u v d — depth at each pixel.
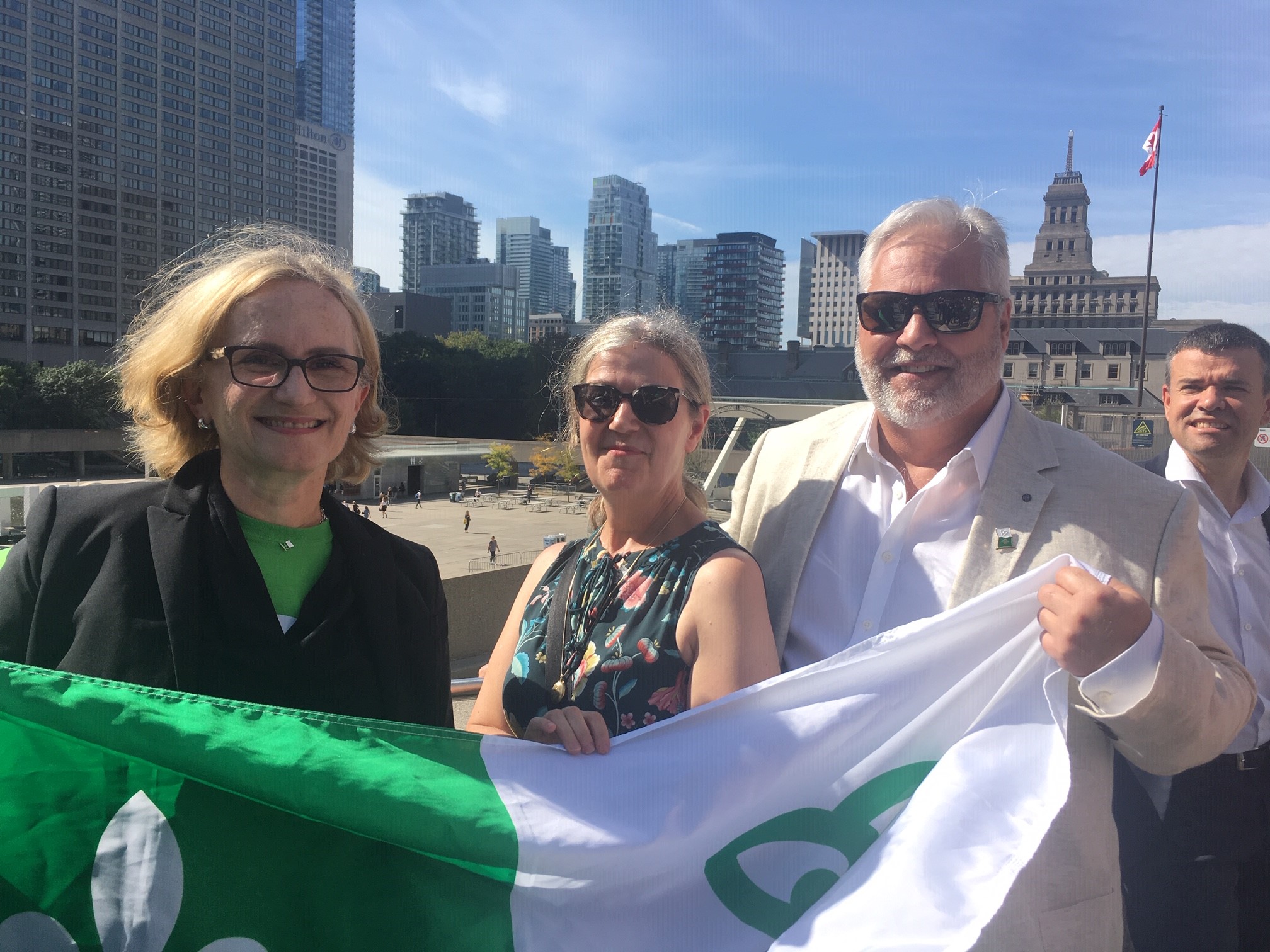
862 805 1.92
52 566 1.92
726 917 1.82
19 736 1.71
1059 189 152.62
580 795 1.84
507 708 2.29
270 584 2.07
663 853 1.81
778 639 2.43
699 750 1.91
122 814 1.73
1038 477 2.27
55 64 130.25
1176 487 2.15
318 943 1.74
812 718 1.96
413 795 1.74
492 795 1.78
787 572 2.49
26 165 128.00
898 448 2.48
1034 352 117.88
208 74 151.75
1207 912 2.66
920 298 2.28
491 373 103.19
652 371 2.25
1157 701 1.75
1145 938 2.72
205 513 2.02
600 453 2.27
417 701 2.27
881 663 2.01
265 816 1.74
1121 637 1.78
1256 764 2.75
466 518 50.97
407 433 100.50
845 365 126.19
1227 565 3.16
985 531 2.23
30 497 2.03
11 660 1.90
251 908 1.73
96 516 1.98
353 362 2.06
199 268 2.14
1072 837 1.90
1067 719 1.89
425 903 1.76
